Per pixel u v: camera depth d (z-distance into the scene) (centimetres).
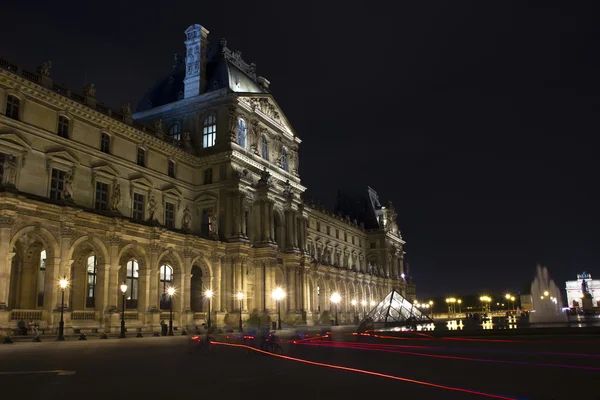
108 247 5478
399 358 2820
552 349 3288
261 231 7875
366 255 14525
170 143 7338
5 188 4422
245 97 8100
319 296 10738
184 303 6438
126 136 6550
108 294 5394
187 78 8256
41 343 3956
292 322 8262
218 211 7506
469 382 1875
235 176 7531
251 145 8194
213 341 3984
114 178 6231
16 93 5178
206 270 6994
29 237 5219
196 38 8294
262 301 7581
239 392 1705
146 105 8769
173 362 2719
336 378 2028
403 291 15138
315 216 11775
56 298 4809
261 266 7719
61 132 5675
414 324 6900
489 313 16625
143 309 5834
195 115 8031
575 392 1645
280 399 1566
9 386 1838
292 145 9569
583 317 9350
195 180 7781
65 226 4928
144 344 4159
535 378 1964
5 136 4969
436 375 2077
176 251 6444
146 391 1736
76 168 5744
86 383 1927
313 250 11550
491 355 2925
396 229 15488
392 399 1541
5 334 4225
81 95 6028
